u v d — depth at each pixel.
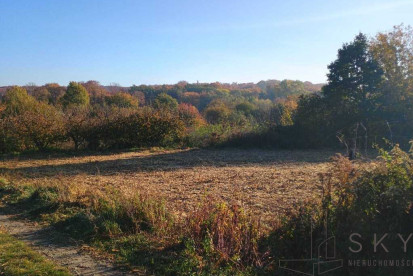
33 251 6.34
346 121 26.28
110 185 12.22
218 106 50.31
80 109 28.91
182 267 5.41
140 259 5.90
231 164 18.64
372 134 25.31
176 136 27.69
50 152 23.59
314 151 25.19
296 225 5.60
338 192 5.65
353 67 26.97
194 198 10.09
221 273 5.16
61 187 10.45
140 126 26.11
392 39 27.55
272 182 12.91
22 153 22.92
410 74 26.53
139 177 14.39
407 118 25.58
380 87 26.78
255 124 30.89
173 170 16.44
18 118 23.39
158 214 7.56
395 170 5.47
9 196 10.74
